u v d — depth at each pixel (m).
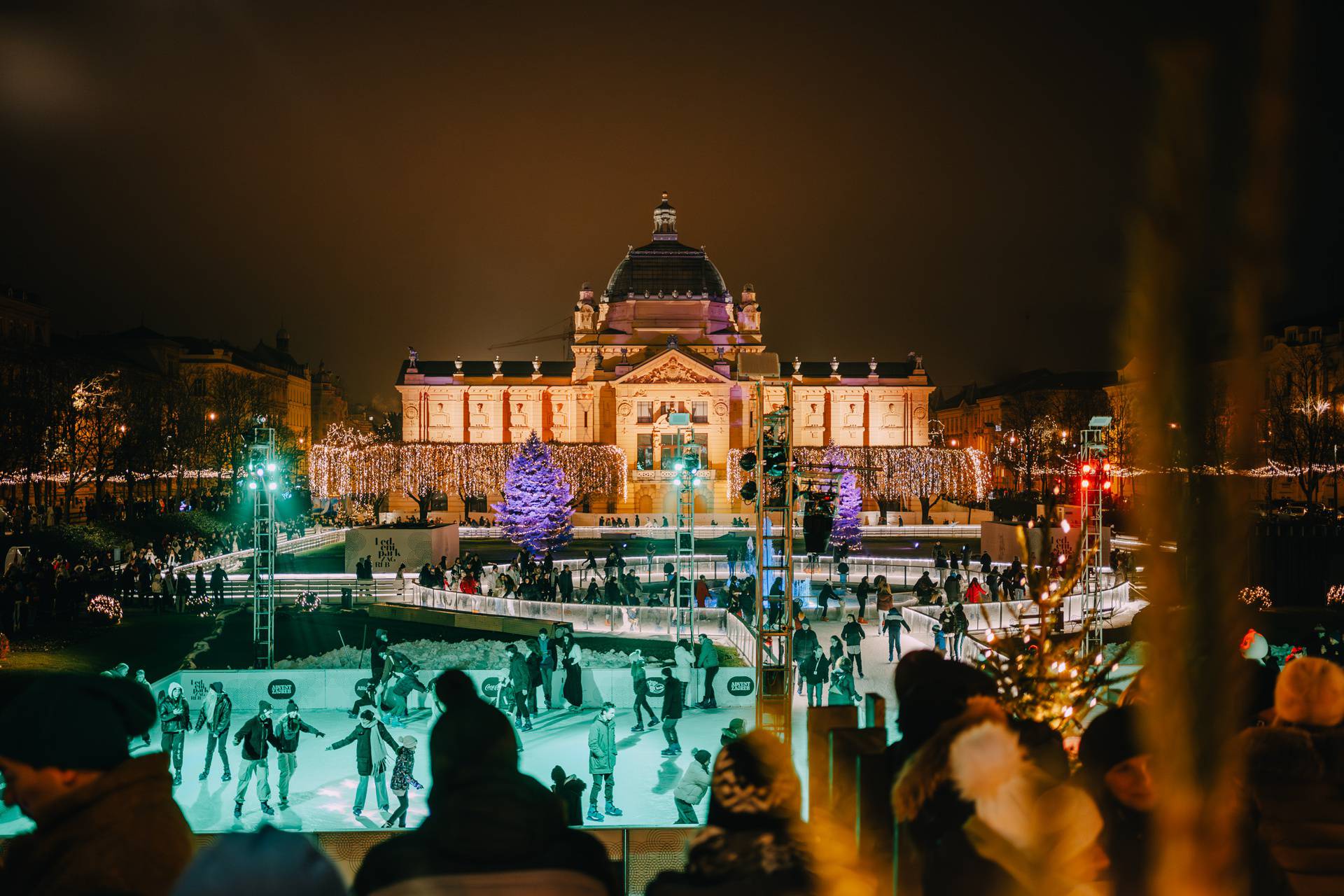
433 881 4.11
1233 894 3.67
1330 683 6.26
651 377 127.56
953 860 4.68
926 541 97.94
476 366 138.00
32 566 49.06
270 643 36.16
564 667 30.72
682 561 73.31
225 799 22.47
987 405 174.38
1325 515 61.78
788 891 4.48
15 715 4.01
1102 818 5.36
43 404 74.25
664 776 24.00
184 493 107.94
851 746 7.03
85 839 3.92
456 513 126.38
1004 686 8.24
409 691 27.08
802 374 141.50
